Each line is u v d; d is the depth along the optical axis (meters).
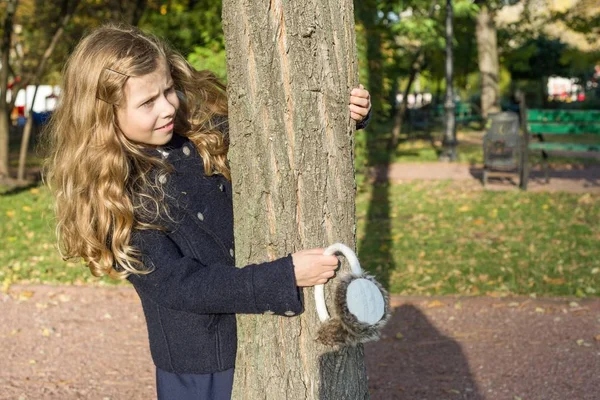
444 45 19.70
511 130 12.25
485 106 22.38
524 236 8.80
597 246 8.16
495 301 6.25
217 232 2.19
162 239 2.05
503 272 7.18
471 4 18.23
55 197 2.15
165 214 2.07
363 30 11.80
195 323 2.15
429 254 8.09
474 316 5.94
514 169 14.90
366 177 14.30
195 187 2.17
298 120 2.07
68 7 14.34
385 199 11.91
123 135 2.08
